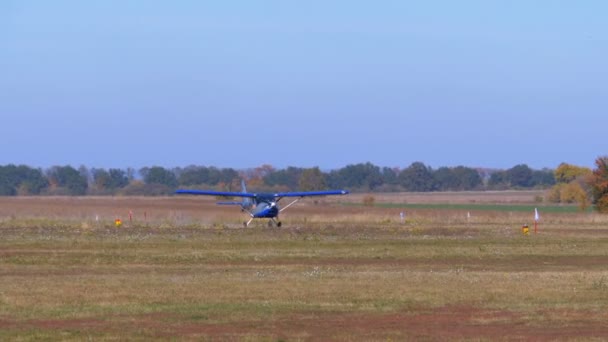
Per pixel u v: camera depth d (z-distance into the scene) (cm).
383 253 13662
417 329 6594
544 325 6762
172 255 13000
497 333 6444
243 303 7806
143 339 6122
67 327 6606
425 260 12744
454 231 19450
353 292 8519
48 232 18138
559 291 8606
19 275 10325
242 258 12775
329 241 16125
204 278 9825
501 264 12238
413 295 8312
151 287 8888
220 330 6519
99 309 7431
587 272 10888
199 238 16662
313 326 6700
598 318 7062
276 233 18462
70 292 8475
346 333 6419
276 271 10956
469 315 7212
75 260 12188
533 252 13938
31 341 6031
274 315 7169
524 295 8331
